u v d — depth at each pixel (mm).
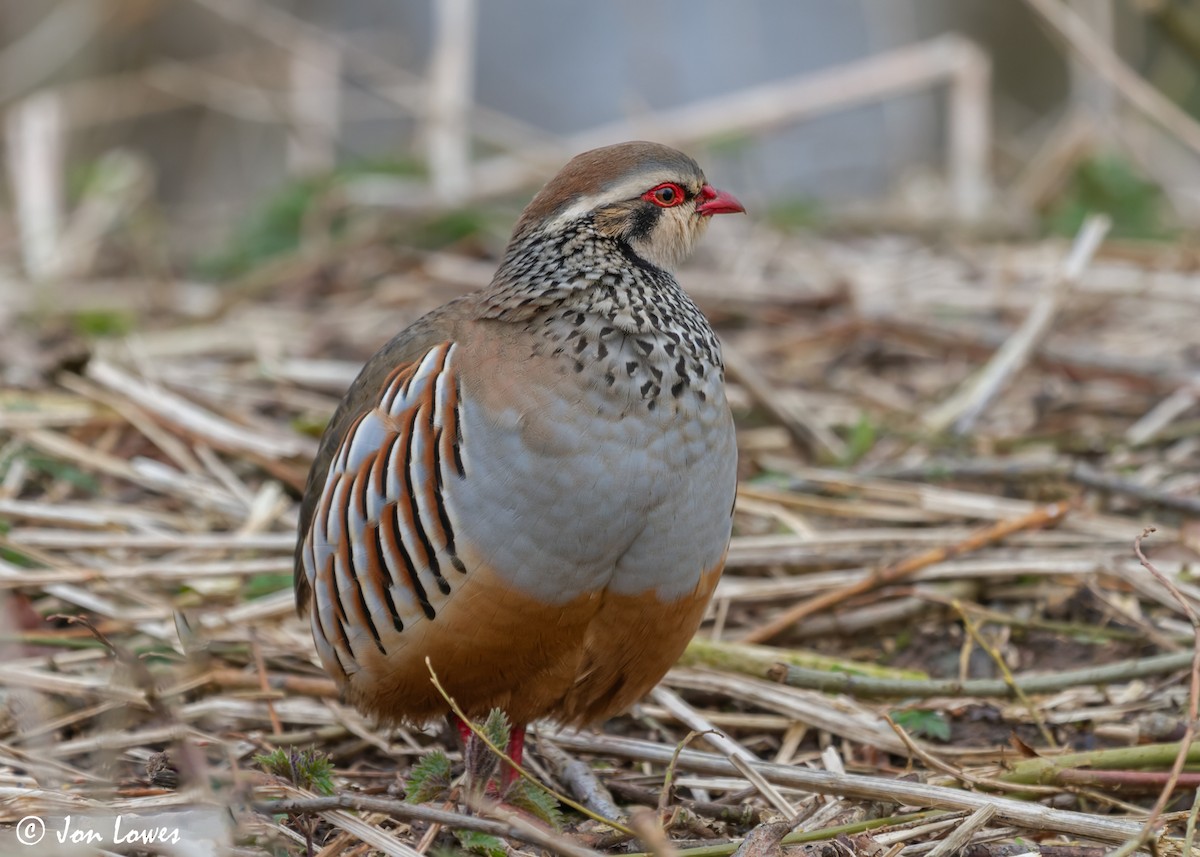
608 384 7469
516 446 7410
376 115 24703
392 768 8914
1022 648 9938
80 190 18297
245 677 9203
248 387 13055
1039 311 12969
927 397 13211
